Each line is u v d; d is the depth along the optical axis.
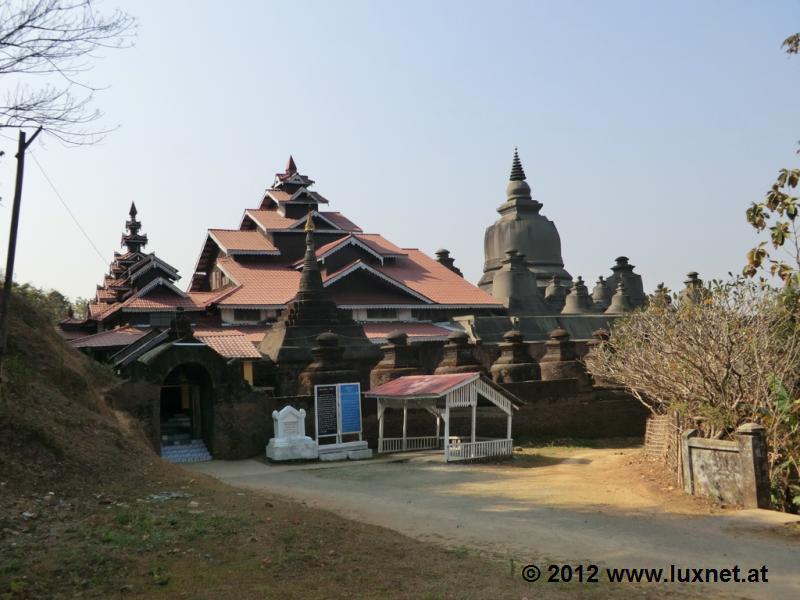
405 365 31.34
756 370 17.34
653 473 19.33
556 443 29.62
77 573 9.16
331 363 28.03
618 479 19.12
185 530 11.06
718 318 17.97
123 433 17.83
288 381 31.62
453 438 26.78
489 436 29.64
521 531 13.05
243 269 46.56
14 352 18.70
